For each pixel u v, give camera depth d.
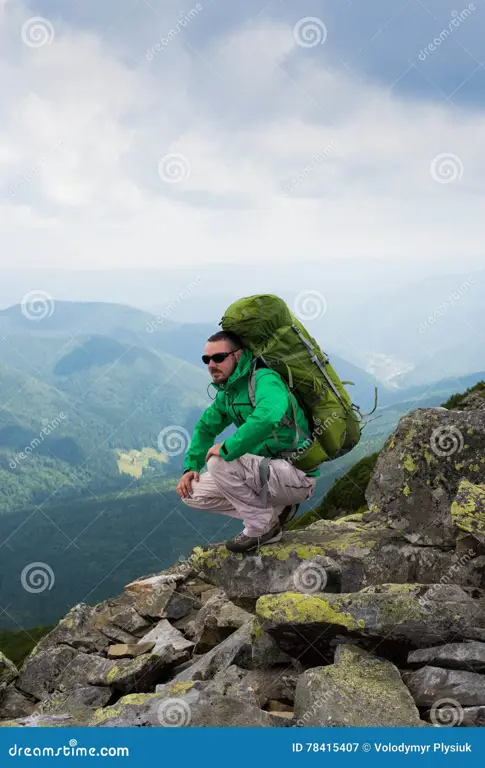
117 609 3.98
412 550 2.98
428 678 2.21
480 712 2.05
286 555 3.01
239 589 3.07
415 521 3.09
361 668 2.28
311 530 3.32
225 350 2.68
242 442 2.58
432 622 2.30
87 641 3.71
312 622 2.43
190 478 3.05
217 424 3.00
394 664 2.40
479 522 2.72
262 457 2.83
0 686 3.39
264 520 2.95
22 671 3.51
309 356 2.68
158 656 3.00
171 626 3.69
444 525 3.02
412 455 3.18
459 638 2.30
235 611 3.30
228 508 3.06
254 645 2.72
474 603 2.43
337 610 2.43
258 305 2.66
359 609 2.40
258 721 2.05
